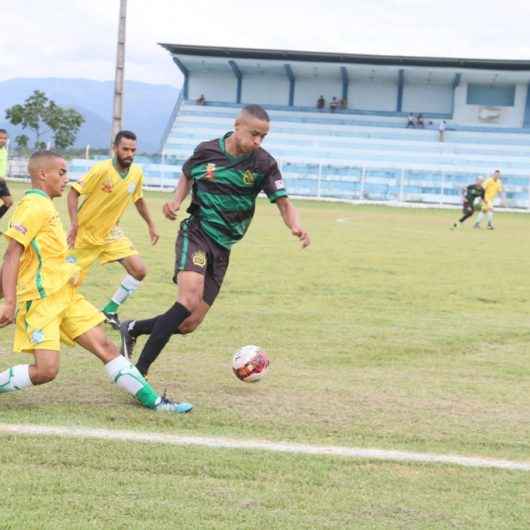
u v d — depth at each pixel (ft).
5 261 17.94
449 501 14.43
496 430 18.86
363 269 50.88
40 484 14.40
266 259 54.03
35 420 18.03
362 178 157.99
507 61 182.91
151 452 16.28
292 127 188.96
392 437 18.01
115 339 28.45
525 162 173.88
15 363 23.84
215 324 31.17
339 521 13.38
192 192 22.04
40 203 18.20
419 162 176.65
